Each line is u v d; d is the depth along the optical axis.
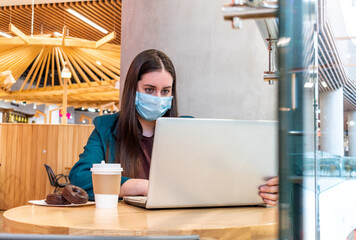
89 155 1.67
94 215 1.11
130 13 3.48
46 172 7.57
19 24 9.32
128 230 0.88
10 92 12.95
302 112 0.45
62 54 9.80
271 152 1.23
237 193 1.26
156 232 0.88
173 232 0.88
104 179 1.29
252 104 2.95
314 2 0.50
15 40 7.93
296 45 0.44
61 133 7.61
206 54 3.02
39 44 7.80
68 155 7.60
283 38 0.44
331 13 1.13
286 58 0.43
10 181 7.59
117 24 8.80
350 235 1.03
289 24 0.44
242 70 2.96
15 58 9.30
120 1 7.33
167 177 1.19
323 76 1.02
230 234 0.93
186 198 1.23
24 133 7.64
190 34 3.07
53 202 1.31
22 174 7.59
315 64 0.54
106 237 0.64
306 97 0.46
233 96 2.96
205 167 1.20
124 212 1.18
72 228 0.90
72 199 1.30
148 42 3.27
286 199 0.43
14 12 8.50
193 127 1.16
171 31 3.14
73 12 8.30
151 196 1.20
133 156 1.72
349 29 1.31
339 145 1.19
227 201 1.27
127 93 1.76
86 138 7.65
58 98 13.87
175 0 3.14
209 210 1.25
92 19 8.70
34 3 8.03
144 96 1.75
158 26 3.21
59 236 0.63
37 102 15.14
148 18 3.28
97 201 1.30
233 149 1.20
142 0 3.35
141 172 1.78
